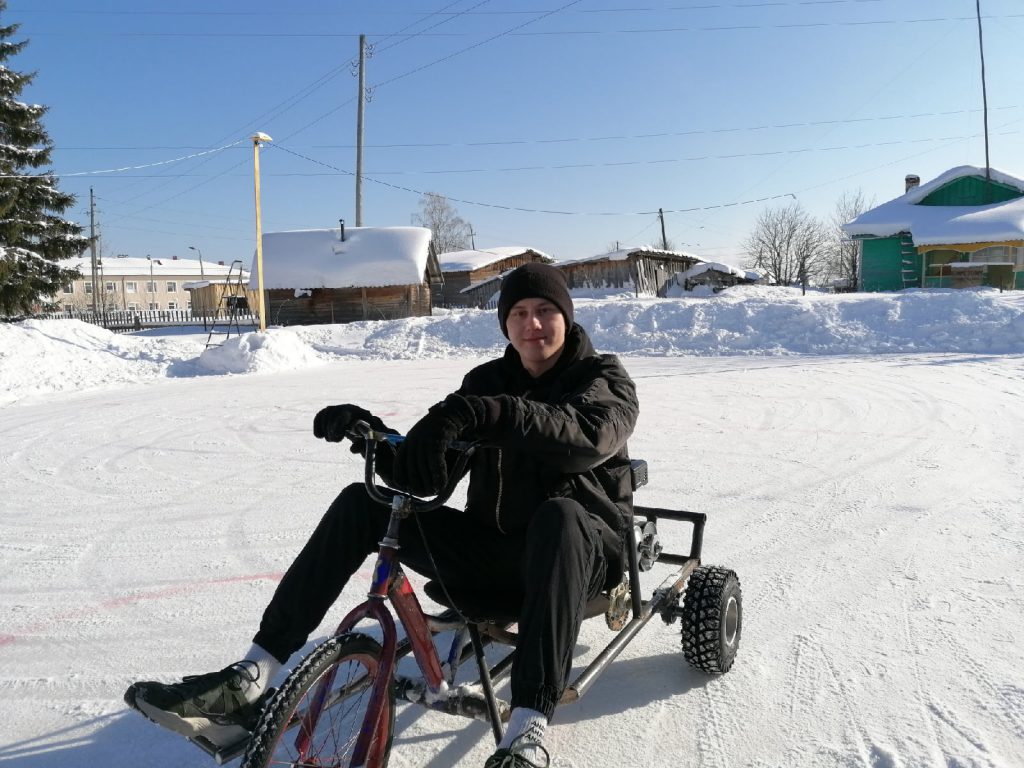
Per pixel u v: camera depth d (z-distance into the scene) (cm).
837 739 254
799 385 1073
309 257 3017
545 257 4841
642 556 312
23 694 299
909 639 323
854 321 1669
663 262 3706
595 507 253
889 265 2742
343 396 1115
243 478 644
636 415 255
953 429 746
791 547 441
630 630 267
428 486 200
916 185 3098
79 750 260
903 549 430
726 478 594
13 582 420
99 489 618
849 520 486
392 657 212
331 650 198
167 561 449
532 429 215
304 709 202
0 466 715
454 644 247
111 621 367
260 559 450
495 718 217
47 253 2781
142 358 1675
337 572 230
